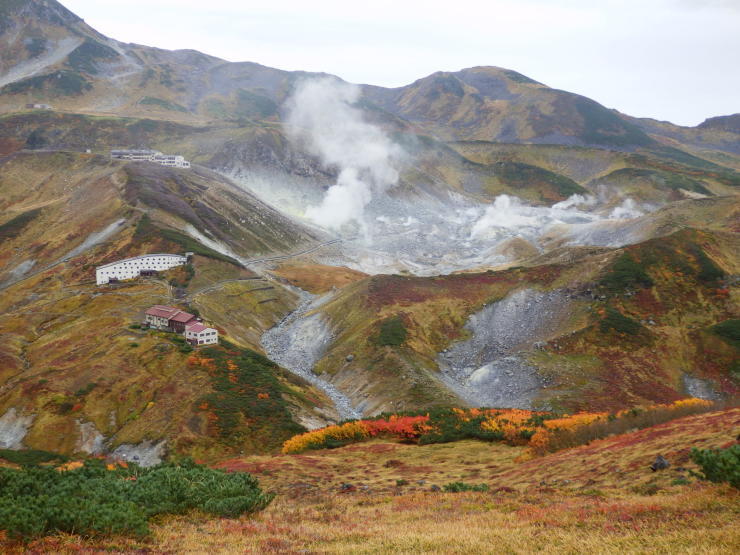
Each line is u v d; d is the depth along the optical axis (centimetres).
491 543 1917
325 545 2019
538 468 4225
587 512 2306
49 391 10281
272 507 3123
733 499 2136
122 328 13475
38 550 1717
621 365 12912
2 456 8394
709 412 4481
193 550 1898
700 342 13512
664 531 1853
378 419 8450
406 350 13850
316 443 7594
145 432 9419
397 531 2253
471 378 13150
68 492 2325
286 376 12394
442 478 4706
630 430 5006
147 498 2520
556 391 12000
